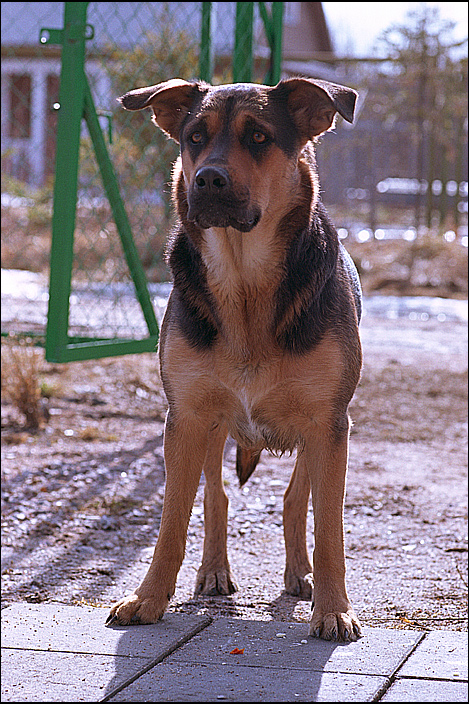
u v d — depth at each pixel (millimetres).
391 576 3949
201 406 3256
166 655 2635
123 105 3371
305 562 3758
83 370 8414
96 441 6254
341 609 2955
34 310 10281
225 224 3035
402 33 18969
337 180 25172
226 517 3748
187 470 3254
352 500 5129
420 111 19234
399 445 6562
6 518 4609
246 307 3143
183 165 3293
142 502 4980
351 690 2307
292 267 3135
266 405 3236
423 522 4766
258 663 2551
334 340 3148
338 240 3533
